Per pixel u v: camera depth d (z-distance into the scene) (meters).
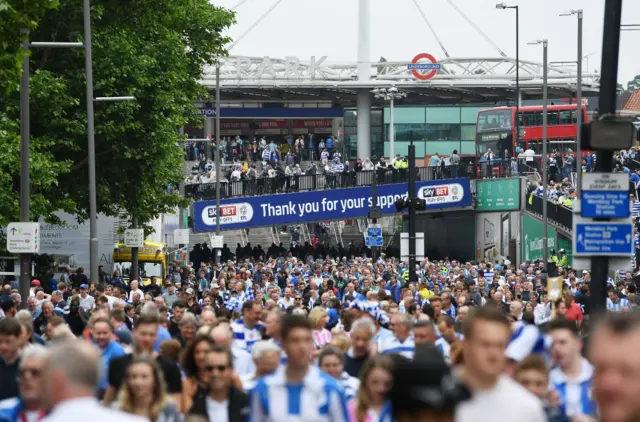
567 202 114.25
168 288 56.84
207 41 94.19
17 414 17.56
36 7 40.16
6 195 62.59
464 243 128.62
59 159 73.50
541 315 45.97
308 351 15.80
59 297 47.94
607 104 25.00
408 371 9.45
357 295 48.91
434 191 119.94
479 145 157.00
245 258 111.50
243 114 197.50
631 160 136.62
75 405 10.69
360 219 134.88
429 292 57.09
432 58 182.12
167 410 16.75
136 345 22.02
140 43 74.44
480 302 56.28
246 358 24.09
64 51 71.12
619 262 25.86
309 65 181.00
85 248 84.12
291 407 15.78
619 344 7.81
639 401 7.73
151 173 76.81
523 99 198.38
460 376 11.91
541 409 11.80
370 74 181.25
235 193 116.12
